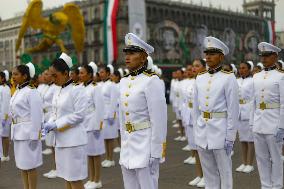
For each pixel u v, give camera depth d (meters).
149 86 6.47
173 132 21.97
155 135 6.41
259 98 9.32
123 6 61.72
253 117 9.61
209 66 8.38
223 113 8.09
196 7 77.50
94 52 70.69
